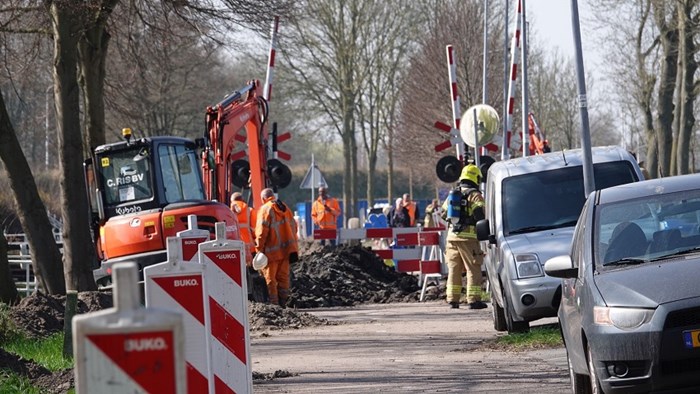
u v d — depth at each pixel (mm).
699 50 79938
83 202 45188
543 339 27891
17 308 32688
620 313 16625
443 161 50375
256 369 25875
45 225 43688
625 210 19219
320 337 33250
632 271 17500
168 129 100875
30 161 136250
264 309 38781
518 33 54281
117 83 62625
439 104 95188
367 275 57594
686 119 80875
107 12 49062
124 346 6520
